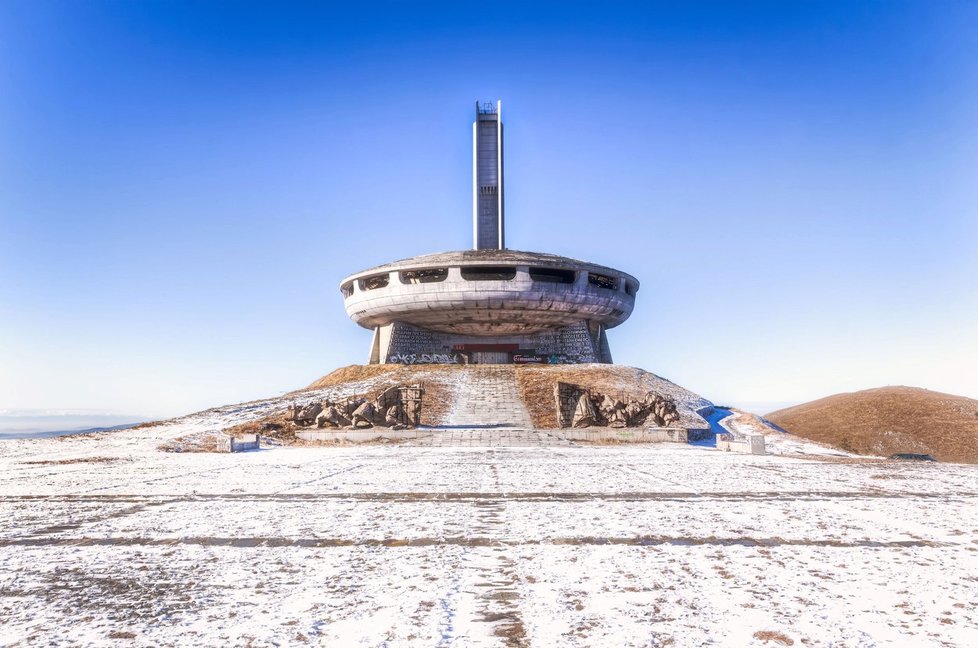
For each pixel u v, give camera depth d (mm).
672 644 5574
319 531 10539
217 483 17656
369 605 6680
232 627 6020
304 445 36531
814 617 6254
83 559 8695
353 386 51375
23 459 27891
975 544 9508
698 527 10805
